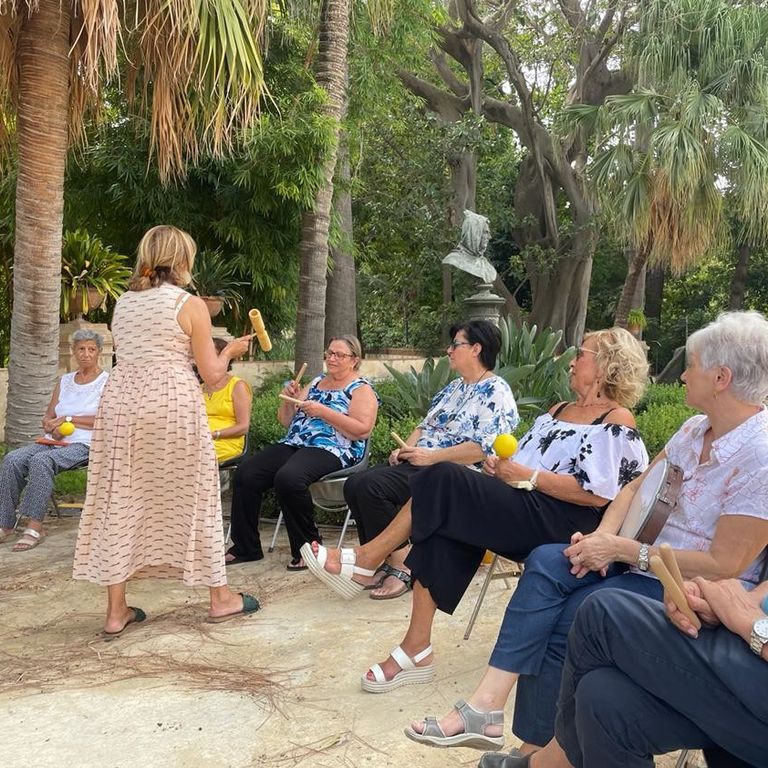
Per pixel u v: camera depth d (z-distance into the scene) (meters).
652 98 12.88
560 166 19.69
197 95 5.99
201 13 5.38
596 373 2.92
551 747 1.96
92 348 5.27
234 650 3.23
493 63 22.11
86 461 5.06
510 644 2.31
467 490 2.71
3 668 3.09
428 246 19.50
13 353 5.68
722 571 2.01
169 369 3.31
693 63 13.42
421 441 3.96
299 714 2.67
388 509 3.84
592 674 1.70
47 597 3.94
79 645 3.31
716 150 12.20
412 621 2.84
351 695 2.80
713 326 2.08
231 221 10.59
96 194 10.30
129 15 5.89
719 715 1.58
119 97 9.24
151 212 10.56
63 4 5.53
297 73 10.27
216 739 2.51
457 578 2.76
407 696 2.78
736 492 2.01
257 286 11.30
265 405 6.36
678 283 27.14
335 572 2.97
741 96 13.00
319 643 3.28
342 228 12.61
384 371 15.32
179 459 3.35
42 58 5.48
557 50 20.02
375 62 12.04
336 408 4.39
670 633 1.62
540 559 2.36
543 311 20.59
